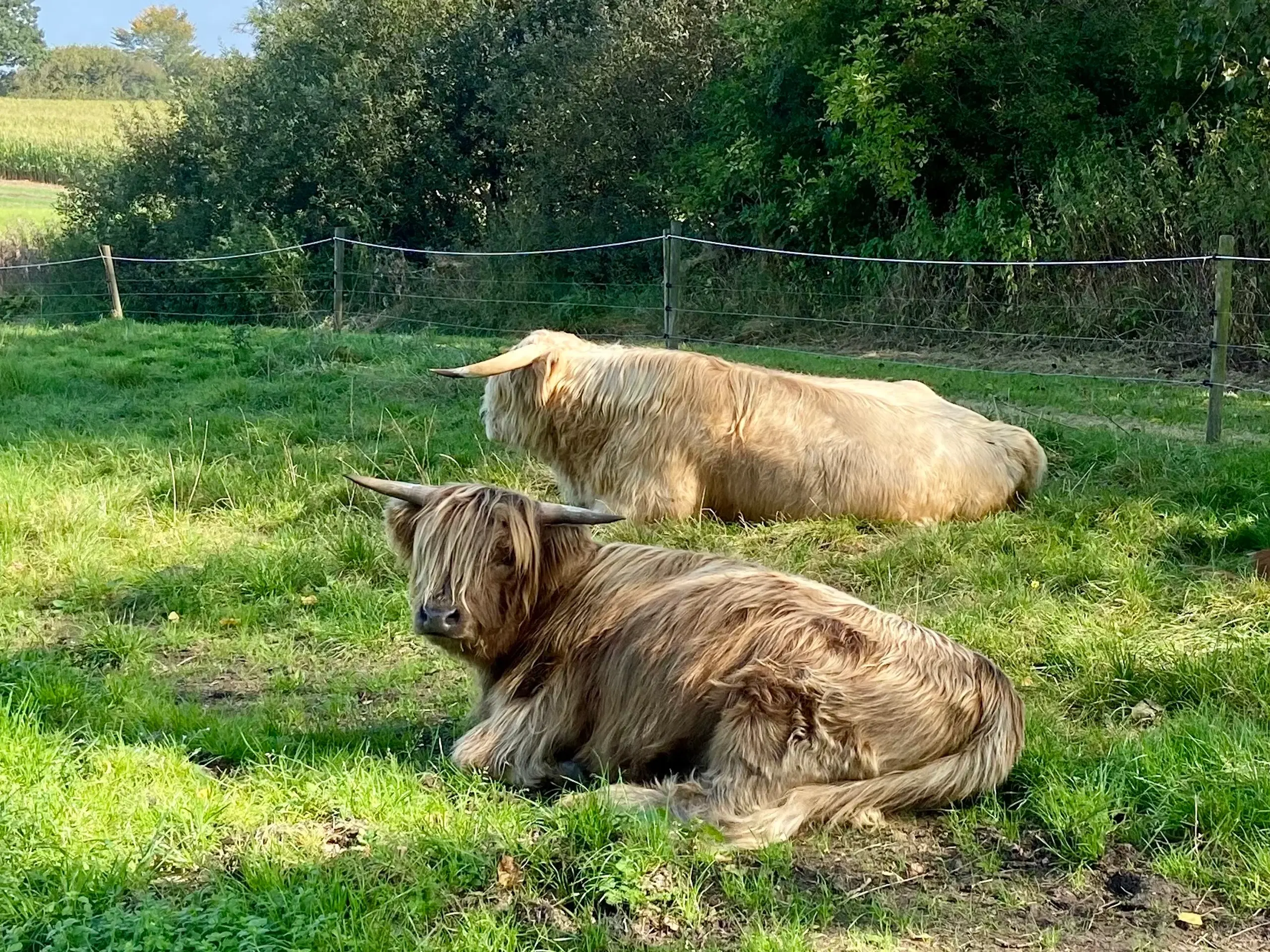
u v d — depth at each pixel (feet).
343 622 19.52
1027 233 50.42
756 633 12.71
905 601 19.93
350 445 30.89
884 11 57.88
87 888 10.78
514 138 75.00
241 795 12.94
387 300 71.20
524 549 13.58
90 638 18.89
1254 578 19.88
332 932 10.18
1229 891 11.45
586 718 13.57
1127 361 45.80
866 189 59.52
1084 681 16.21
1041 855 12.21
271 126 79.87
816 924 10.94
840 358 46.68
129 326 58.95
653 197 69.41
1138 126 55.11
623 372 24.36
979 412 34.42
